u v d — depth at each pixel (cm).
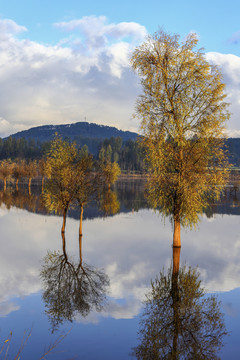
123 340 1122
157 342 1092
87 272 1933
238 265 2152
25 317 1300
